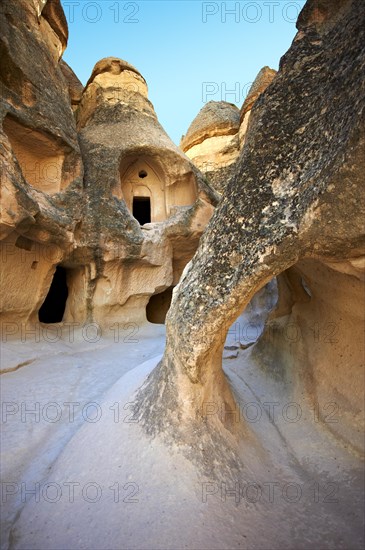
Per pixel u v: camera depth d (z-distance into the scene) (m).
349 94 2.11
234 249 2.48
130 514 2.16
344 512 2.26
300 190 2.26
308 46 2.76
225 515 2.14
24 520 2.28
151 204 10.94
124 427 2.98
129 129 9.96
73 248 7.41
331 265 2.44
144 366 4.40
